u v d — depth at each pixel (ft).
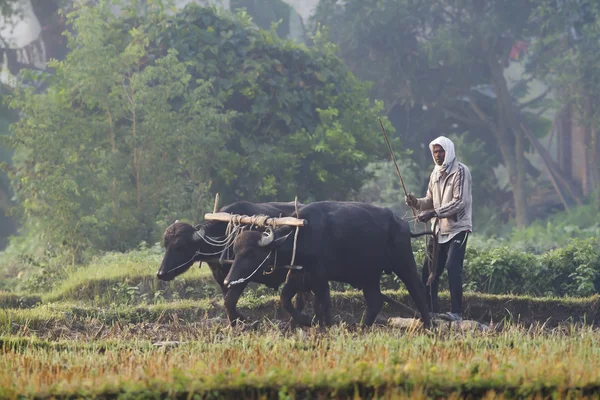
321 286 123.75
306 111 246.88
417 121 418.51
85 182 218.18
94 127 220.23
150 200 222.89
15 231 376.07
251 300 148.46
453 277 127.95
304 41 417.49
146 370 77.56
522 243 275.80
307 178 247.29
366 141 250.78
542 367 77.77
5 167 229.45
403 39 400.26
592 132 411.54
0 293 176.24
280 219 121.08
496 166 445.37
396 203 348.38
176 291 168.45
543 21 387.55
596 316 153.58
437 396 72.69
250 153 233.76
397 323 133.90
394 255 129.29
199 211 219.00
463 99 434.30
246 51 244.83
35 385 72.08
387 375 74.02
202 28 245.45
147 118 219.00
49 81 233.76
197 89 226.38
